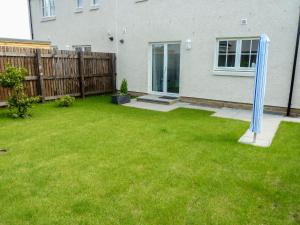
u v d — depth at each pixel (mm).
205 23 10172
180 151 5352
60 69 11469
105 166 4594
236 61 9781
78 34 15430
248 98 9633
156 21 11656
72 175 4242
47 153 5184
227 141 6012
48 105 10391
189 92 11125
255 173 4402
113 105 10570
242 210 3352
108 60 13469
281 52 8680
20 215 3184
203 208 3385
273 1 8578
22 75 8375
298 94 8578
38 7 17406
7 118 8094
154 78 12516
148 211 3299
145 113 9031
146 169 4496
